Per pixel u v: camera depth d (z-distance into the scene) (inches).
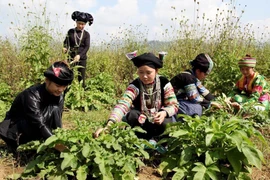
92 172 138.9
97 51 444.5
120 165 137.9
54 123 162.6
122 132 150.8
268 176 158.4
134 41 416.8
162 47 402.6
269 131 219.1
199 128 150.9
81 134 141.9
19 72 323.6
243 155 139.9
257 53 465.1
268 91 255.6
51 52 285.1
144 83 166.4
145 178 152.6
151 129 174.1
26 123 161.6
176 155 154.5
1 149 176.1
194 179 134.2
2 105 254.5
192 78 192.5
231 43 344.8
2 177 146.9
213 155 141.6
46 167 142.1
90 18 304.0
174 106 169.3
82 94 279.1
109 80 337.1
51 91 154.1
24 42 270.8
